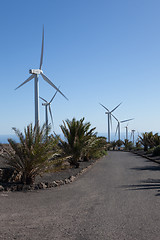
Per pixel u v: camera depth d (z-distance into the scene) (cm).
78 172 1177
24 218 473
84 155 1786
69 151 1368
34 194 705
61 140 1380
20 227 422
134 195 680
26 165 802
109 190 762
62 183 881
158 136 3466
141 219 466
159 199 626
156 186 812
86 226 428
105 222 450
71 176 1002
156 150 2455
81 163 1681
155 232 397
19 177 882
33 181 831
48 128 895
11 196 671
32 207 557
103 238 373
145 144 3591
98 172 1266
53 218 475
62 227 423
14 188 759
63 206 568
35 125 880
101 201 616
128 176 1084
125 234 389
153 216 484
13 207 555
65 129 1403
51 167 1018
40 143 857
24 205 575
